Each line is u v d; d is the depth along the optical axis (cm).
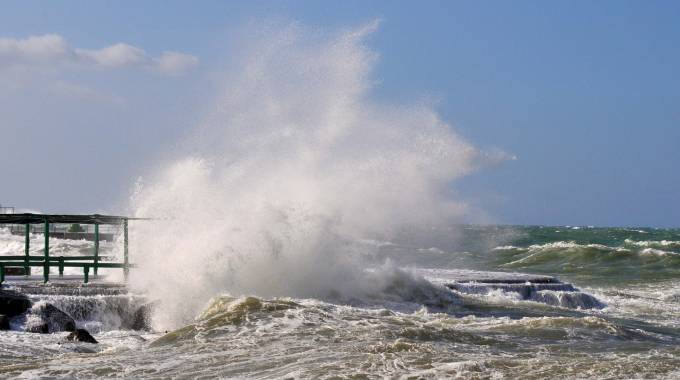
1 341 4109
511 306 6156
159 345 4038
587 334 4512
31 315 4812
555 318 4856
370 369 3281
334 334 4084
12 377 3291
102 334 4803
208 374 3303
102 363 3541
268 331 4162
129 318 5300
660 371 3291
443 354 3597
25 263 5722
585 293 7006
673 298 8138
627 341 4362
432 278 7169
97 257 6053
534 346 4091
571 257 14175
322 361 3450
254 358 3562
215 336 4116
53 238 12675
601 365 3391
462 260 14062
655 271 12281
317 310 4681
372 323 4394
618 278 11175
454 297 6316
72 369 3434
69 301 5144
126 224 6006
